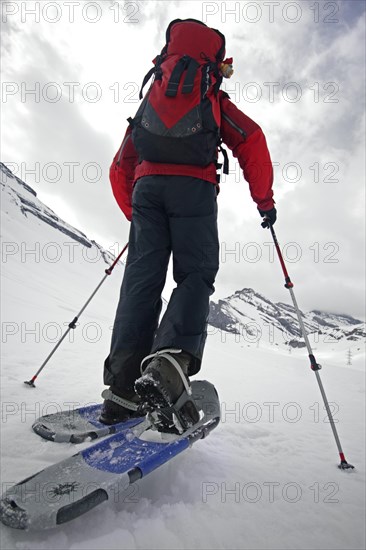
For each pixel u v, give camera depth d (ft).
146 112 5.92
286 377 21.88
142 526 3.84
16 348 14.92
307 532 4.20
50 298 76.69
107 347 20.77
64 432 5.76
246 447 6.89
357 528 4.35
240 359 34.78
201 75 5.76
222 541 3.84
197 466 5.57
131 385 6.01
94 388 9.64
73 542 3.45
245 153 6.33
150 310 6.05
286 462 6.31
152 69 6.51
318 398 14.42
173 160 5.83
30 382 9.04
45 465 4.93
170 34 6.56
